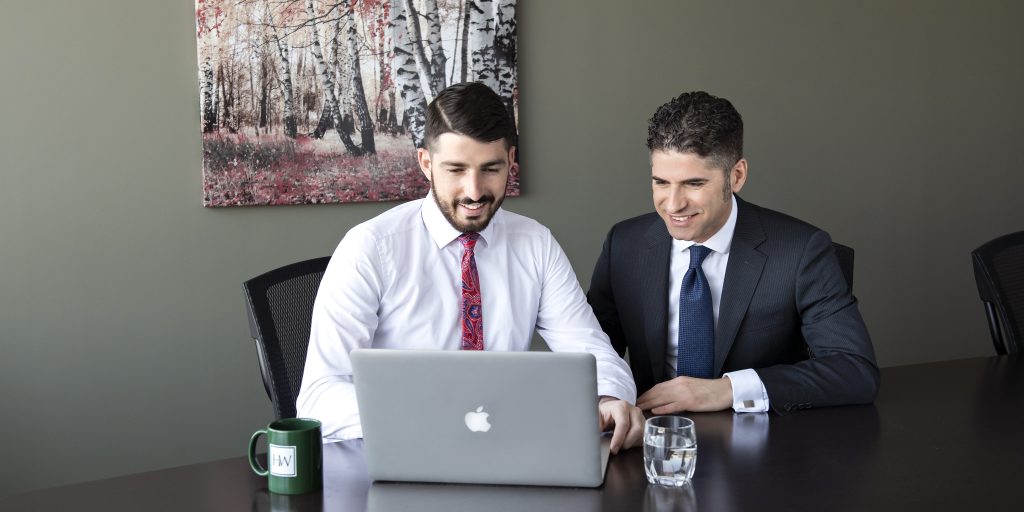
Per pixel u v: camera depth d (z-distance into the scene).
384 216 2.16
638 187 3.78
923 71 4.20
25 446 3.02
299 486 1.46
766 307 2.23
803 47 3.98
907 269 4.25
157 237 3.12
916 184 4.23
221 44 3.11
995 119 4.35
